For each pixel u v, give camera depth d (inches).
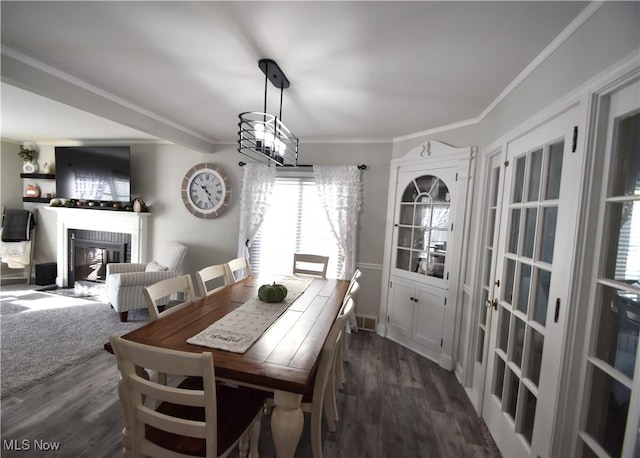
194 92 85.7
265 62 64.6
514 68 63.8
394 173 122.3
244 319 62.7
